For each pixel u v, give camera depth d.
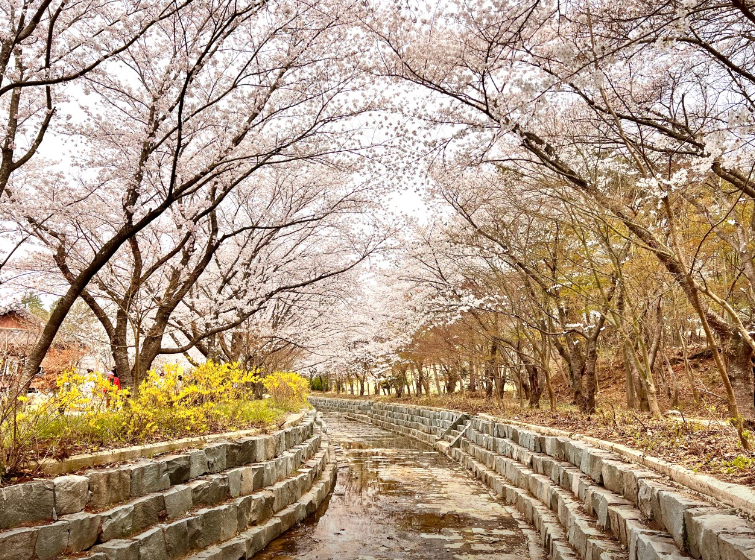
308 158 8.22
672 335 16.91
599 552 4.54
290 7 6.85
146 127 8.42
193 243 9.01
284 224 9.16
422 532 6.70
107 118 8.55
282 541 6.21
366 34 6.98
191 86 7.69
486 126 7.05
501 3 5.84
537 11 5.80
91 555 3.57
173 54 7.64
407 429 20.28
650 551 3.77
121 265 10.72
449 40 6.39
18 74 6.37
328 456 11.90
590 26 4.88
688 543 3.60
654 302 9.87
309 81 7.77
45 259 9.45
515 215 11.06
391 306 16.91
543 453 8.48
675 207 8.10
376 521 7.25
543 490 7.31
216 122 8.25
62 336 12.55
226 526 5.31
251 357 12.99
